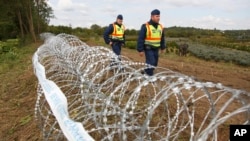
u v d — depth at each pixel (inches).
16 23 1770.4
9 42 1314.0
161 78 138.8
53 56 391.2
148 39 338.6
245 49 1898.4
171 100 267.7
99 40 1871.3
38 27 1959.9
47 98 193.5
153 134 202.2
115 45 446.9
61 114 164.2
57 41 492.4
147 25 337.1
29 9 1700.3
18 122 290.2
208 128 97.1
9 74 586.2
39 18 1983.3
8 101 375.9
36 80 418.9
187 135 213.8
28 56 893.2
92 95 197.8
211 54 1101.1
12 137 264.7
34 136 241.9
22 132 264.5
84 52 284.4
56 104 177.6
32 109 309.4
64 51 358.3
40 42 1665.8
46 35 1396.4
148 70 331.3
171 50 1167.6
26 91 395.5
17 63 743.1
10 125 290.7
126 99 212.4
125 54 935.0
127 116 167.0
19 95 387.9
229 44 2127.2
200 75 546.6
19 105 340.8
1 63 764.0
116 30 440.8
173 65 675.4
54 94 192.7
